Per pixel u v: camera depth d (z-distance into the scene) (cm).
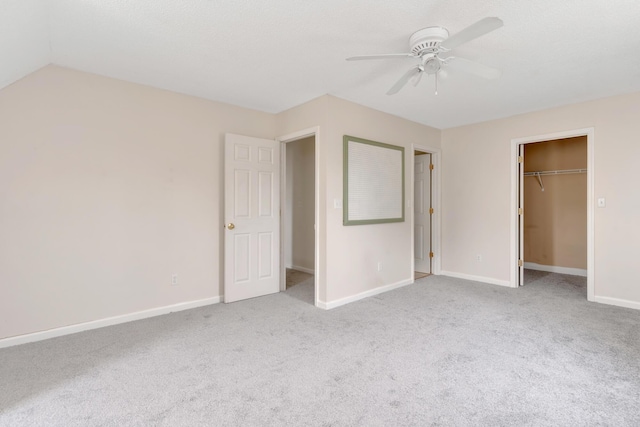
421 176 528
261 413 172
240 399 185
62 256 277
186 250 346
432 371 214
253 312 333
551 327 288
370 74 296
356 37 232
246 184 380
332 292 350
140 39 234
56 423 165
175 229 339
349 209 364
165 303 332
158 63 273
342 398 185
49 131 270
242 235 377
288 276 510
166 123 333
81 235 286
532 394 188
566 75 298
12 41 203
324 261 347
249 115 396
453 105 385
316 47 247
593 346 250
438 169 505
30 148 262
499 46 246
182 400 184
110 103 300
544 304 356
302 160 547
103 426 163
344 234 362
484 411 173
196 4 193
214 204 367
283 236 427
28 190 262
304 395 188
